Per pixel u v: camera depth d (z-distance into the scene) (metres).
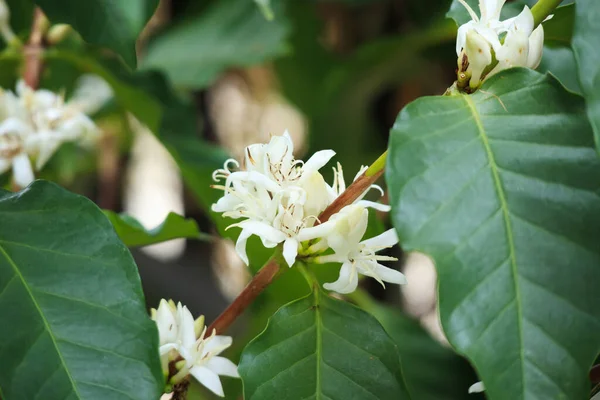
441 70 1.66
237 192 0.79
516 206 0.71
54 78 1.50
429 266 1.81
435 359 1.16
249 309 1.14
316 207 0.78
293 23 1.63
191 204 1.95
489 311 0.70
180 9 1.85
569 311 0.70
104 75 1.17
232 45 1.62
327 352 0.79
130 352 0.76
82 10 0.85
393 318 1.20
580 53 0.71
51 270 0.77
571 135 0.72
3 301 0.76
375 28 1.76
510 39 0.75
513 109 0.73
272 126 2.02
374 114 1.72
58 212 0.79
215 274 1.89
